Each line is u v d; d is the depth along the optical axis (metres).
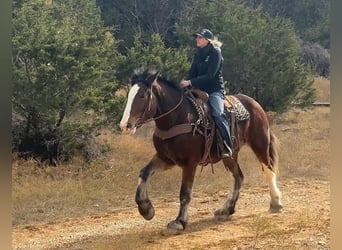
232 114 8.04
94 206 9.48
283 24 21.02
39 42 12.23
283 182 11.37
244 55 19.73
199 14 21.56
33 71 12.34
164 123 7.20
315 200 9.54
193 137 7.34
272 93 20.27
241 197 9.91
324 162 13.23
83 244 7.07
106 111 13.07
